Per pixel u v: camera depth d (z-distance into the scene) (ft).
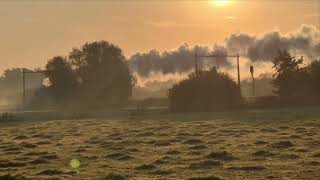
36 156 113.91
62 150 124.47
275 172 83.10
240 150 112.78
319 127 166.30
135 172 87.40
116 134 162.61
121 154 110.52
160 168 90.33
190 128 177.47
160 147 123.85
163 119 237.66
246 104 322.34
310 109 286.66
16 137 166.71
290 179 76.54
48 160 105.81
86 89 471.21
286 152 106.32
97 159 105.70
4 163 101.14
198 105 313.53
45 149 127.85
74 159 106.22
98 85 472.44
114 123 218.79
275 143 120.16
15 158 111.24
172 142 134.31
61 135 168.96
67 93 469.57
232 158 100.83
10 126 224.33
